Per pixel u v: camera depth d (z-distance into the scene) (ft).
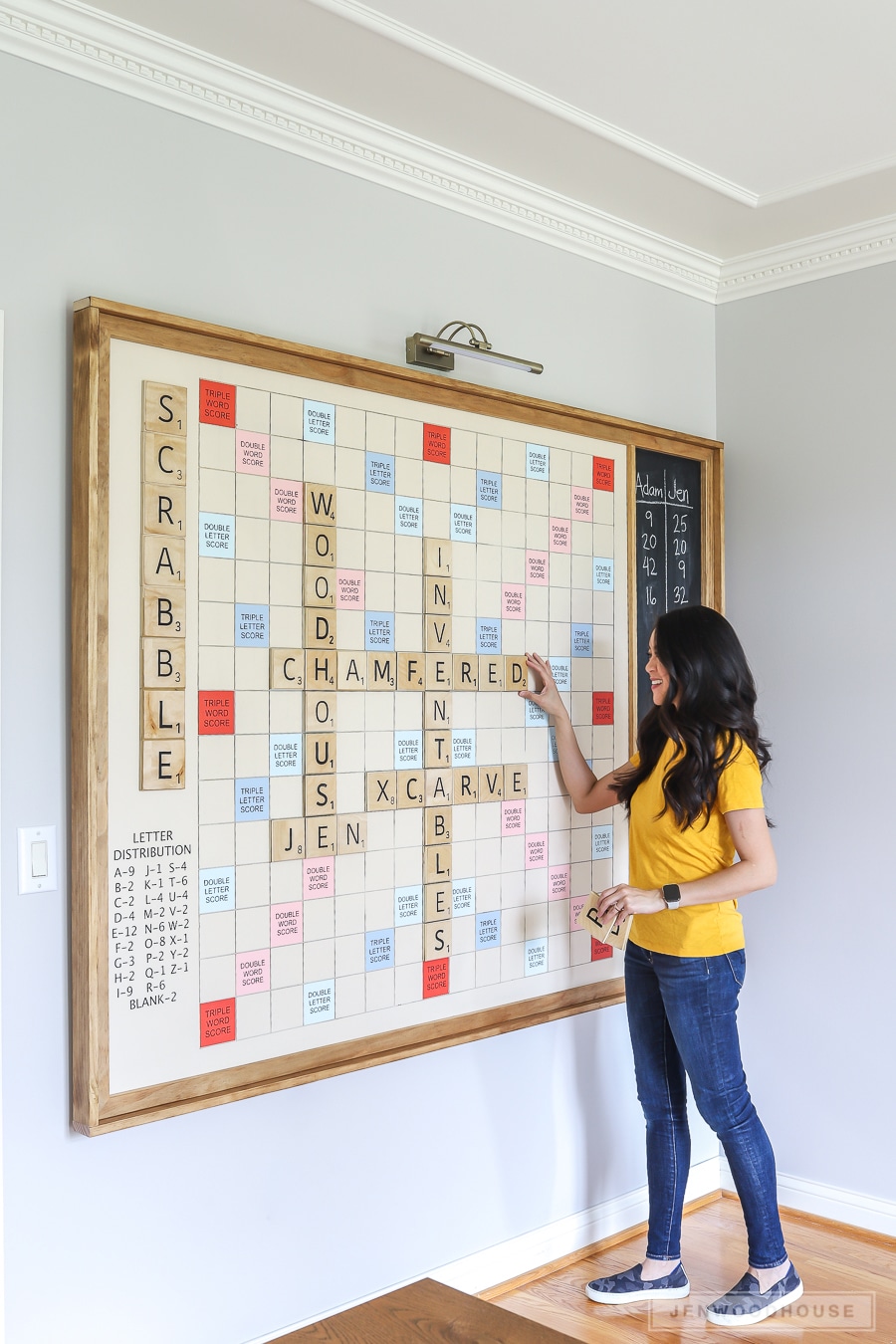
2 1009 5.98
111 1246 6.33
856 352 9.68
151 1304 6.48
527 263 8.93
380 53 6.76
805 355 10.02
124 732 6.31
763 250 10.10
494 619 8.39
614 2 6.36
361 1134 7.57
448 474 8.08
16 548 6.06
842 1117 9.59
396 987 7.69
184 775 6.55
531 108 7.45
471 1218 8.28
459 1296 4.29
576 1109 9.12
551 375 9.11
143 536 6.40
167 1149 6.58
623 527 9.48
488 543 8.35
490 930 8.33
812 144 8.16
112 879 6.25
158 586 6.44
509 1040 8.61
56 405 6.22
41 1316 6.05
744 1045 10.26
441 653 7.99
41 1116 6.10
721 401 10.64
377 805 7.57
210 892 6.68
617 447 9.45
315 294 7.48
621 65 7.05
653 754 8.25
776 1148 10.05
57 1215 6.13
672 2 6.36
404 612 7.77
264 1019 6.94
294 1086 6.98
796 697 9.98
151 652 6.40
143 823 6.39
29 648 6.10
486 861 8.30
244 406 6.89
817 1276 8.61
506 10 6.42
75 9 6.14
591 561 9.18
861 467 9.62
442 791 7.99
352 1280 7.49
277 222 7.27
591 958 9.11
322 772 7.24
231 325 7.01
